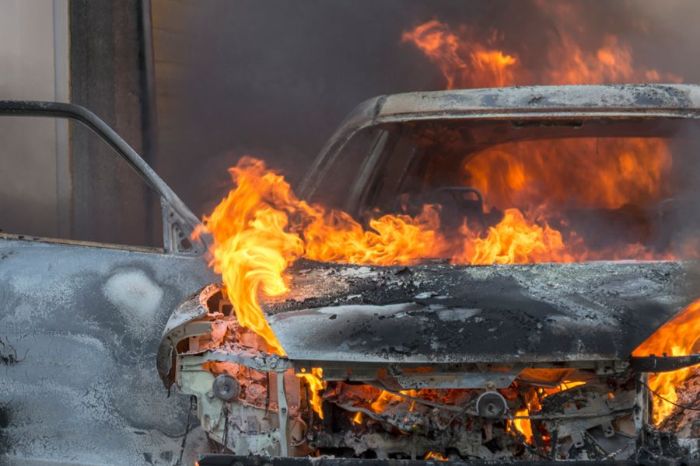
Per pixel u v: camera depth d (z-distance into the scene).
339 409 5.47
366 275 6.18
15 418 6.74
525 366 5.08
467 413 5.16
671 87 7.09
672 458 4.98
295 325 5.42
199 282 6.75
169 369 5.75
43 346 6.75
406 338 5.19
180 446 6.53
